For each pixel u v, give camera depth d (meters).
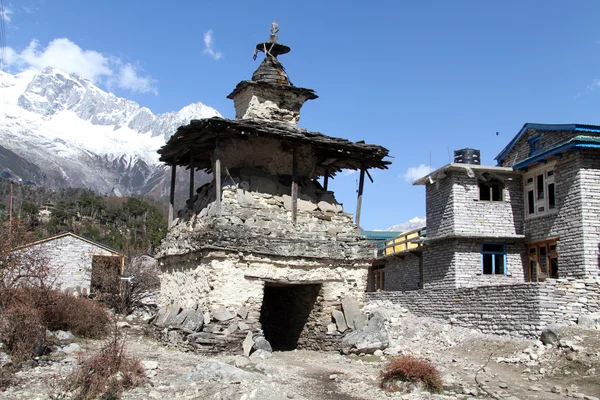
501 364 18.52
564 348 18.16
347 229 21.84
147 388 12.48
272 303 24.11
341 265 21.08
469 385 14.79
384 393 13.46
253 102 22.83
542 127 29.06
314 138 20.61
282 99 23.31
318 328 20.59
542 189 29.36
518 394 13.98
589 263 25.17
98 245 39.53
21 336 15.02
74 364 14.45
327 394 13.27
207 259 18.95
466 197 30.83
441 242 31.84
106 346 14.11
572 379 15.67
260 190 20.66
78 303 20.38
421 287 35.31
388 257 39.44
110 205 108.25
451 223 30.64
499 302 23.39
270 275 19.72
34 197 119.19
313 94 23.73
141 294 36.00
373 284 44.69
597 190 25.80
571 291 21.61
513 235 30.36
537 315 21.14
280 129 20.38
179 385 12.84
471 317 25.02
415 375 13.88
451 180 30.98
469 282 30.25
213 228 18.95
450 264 30.75
